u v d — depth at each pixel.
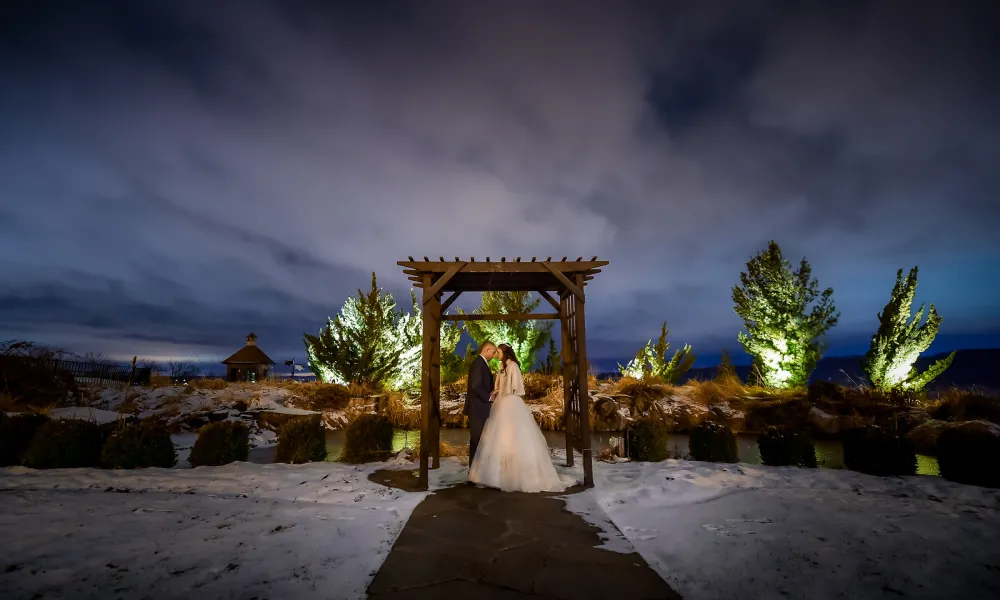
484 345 6.82
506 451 5.75
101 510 4.46
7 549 3.38
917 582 3.00
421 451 5.76
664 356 21.02
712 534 3.97
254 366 29.59
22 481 5.70
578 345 6.31
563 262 6.44
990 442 5.68
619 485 5.89
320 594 2.87
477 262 6.32
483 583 3.06
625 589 2.97
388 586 3.00
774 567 3.27
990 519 4.25
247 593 2.85
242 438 7.73
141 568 3.16
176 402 14.21
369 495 5.34
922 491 5.30
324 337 19.83
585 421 6.03
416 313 20.23
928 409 12.98
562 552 3.61
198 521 4.23
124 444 6.93
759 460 9.30
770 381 18.14
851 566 3.26
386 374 19.05
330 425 14.49
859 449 6.56
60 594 2.76
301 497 5.23
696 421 14.86
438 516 4.53
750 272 18.92
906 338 16.27
